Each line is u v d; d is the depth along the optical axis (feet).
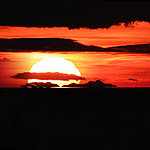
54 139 249.96
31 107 372.99
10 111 347.15
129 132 268.41
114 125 291.99
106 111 351.87
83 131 272.72
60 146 239.30
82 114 336.29
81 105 389.60
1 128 275.80
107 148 237.25
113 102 412.77
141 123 295.07
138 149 233.55
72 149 236.02
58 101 412.16
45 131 271.08
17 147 234.38
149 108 361.92
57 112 348.59
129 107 373.61
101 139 252.01
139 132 266.36
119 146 237.45
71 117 324.60
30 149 231.50
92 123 298.35
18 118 314.35
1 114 330.34
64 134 261.65
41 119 310.65
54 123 299.17
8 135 258.57
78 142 246.06
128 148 231.50
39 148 234.99
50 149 231.91
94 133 265.54
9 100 408.05
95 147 236.84
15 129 275.59
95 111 353.10
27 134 260.62
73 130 274.98
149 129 277.44
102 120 313.12
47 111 352.08
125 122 300.61
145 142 246.88
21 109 357.41
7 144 240.32
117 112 344.69
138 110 353.92
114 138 256.73
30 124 291.58
